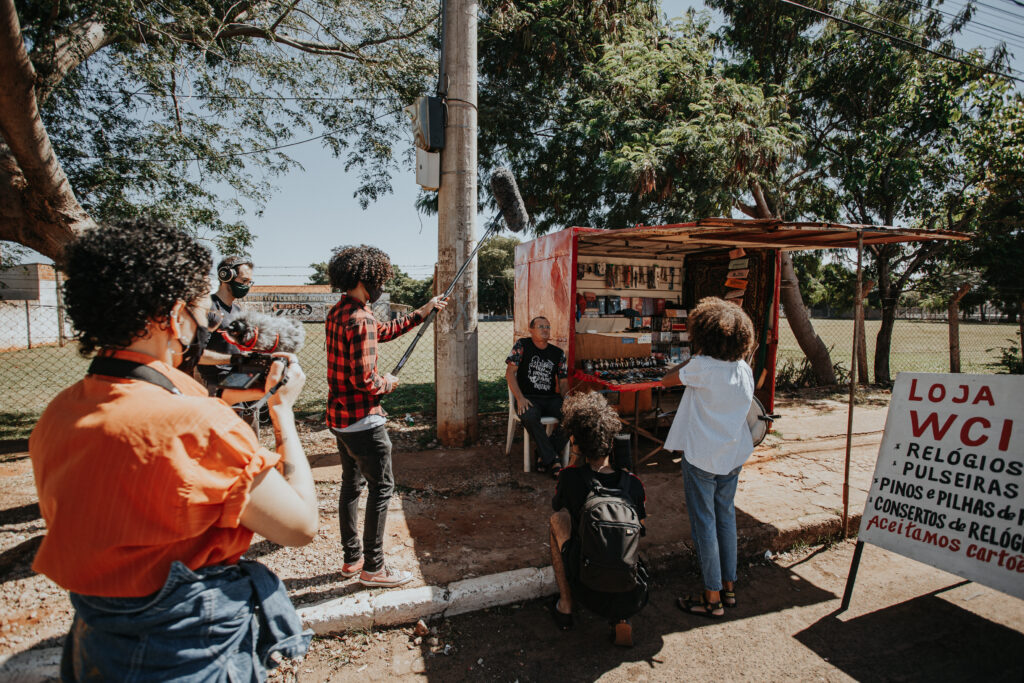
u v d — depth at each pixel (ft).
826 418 23.65
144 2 18.65
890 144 30.19
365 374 8.72
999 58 30.78
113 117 23.65
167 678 3.61
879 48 30.42
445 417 18.34
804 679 8.14
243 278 12.94
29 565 10.28
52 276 64.59
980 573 8.49
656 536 11.86
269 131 25.79
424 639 8.96
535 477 15.37
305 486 4.46
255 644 4.18
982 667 8.37
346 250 9.07
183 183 22.59
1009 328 86.17
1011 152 31.17
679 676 8.19
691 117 27.96
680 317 20.81
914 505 9.36
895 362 45.50
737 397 9.06
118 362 3.79
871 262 35.45
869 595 10.41
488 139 29.43
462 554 10.97
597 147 28.84
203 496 3.55
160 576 3.62
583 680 8.11
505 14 27.07
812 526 12.44
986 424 8.73
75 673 3.81
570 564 8.39
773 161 26.55
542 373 16.02
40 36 18.12
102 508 3.44
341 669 8.26
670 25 31.76
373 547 9.53
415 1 24.88
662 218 29.91
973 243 31.94
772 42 33.27
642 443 18.85
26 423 24.11
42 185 15.24
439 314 18.08
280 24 24.64
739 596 10.36
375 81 25.94
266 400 4.66
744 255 19.06
